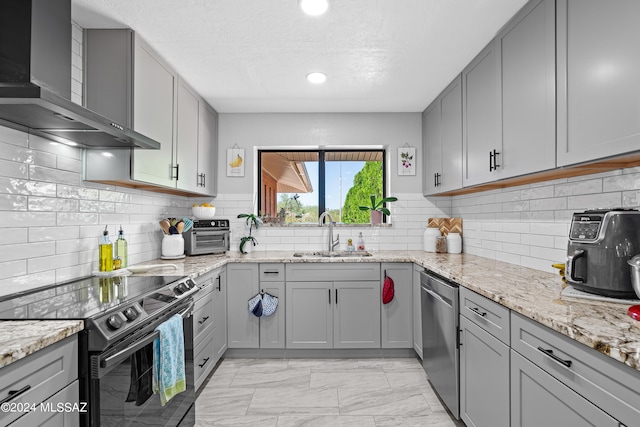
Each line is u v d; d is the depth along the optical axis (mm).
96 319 1084
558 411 1013
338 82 2572
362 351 2734
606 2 1137
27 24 1310
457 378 1771
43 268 1562
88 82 1820
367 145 3363
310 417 1915
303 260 2693
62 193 1680
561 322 975
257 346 2701
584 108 1240
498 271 1960
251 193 3324
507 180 1888
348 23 1797
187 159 2559
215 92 2762
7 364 786
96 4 1612
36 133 1519
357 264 2707
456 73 2414
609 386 821
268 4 1631
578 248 1319
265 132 3334
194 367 1989
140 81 1896
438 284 2018
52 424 942
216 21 1770
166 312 1482
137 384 1268
